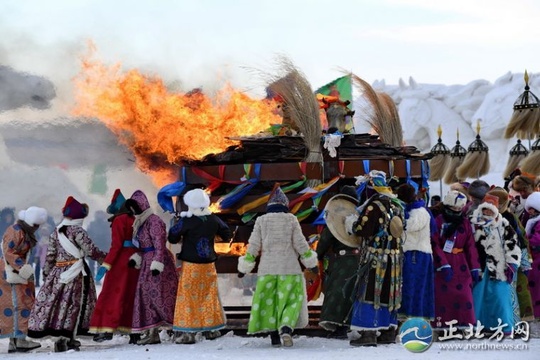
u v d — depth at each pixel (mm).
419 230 14977
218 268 16469
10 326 14891
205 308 15039
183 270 15023
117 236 15219
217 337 15695
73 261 14891
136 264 15188
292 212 16344
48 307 14703
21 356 14117
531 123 23719
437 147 28594
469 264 15523
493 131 55812
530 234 16812
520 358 13031
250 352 13750
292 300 14445
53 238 14969
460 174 26797
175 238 15062
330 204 14789
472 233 15555
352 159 16688
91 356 13758
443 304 15438
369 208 14297
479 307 15711
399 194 15141
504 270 15656
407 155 17328
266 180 16438
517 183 17672
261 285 14438
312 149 16594
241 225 16469
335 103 18766
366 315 14266
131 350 14438
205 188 16672
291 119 17750
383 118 20156
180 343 15039
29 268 14969
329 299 14742
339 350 13859
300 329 15914
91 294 15141
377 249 14289
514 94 56062
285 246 14508
